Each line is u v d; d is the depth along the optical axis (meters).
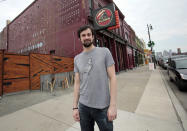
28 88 6.29
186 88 4.75
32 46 16.80
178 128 2.18
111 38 14.86
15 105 4.02
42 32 14.85
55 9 13.02
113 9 9.14
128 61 20.33
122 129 2.24
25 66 6.31
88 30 1.35
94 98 1.20
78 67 1.41
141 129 2.21
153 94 4.55
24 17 19.52
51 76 7.52
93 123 1.40
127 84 7.00
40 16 15.55
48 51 13.48
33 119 2.86
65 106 3.76
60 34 12.00
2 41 27.31
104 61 1.26
